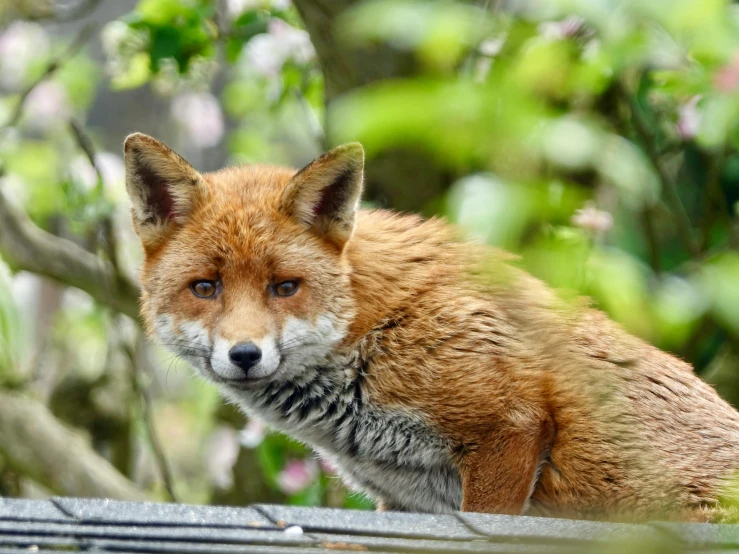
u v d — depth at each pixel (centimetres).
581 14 866
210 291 980
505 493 910
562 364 927
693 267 1265
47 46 2100
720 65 953
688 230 1477
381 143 693
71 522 587
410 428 948
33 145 2006
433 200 1326
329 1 1273
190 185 1002
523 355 930
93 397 1850
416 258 991
